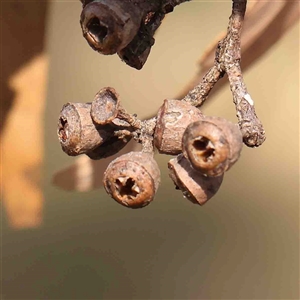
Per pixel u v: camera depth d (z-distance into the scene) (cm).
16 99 19
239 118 14
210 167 13
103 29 13
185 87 18
